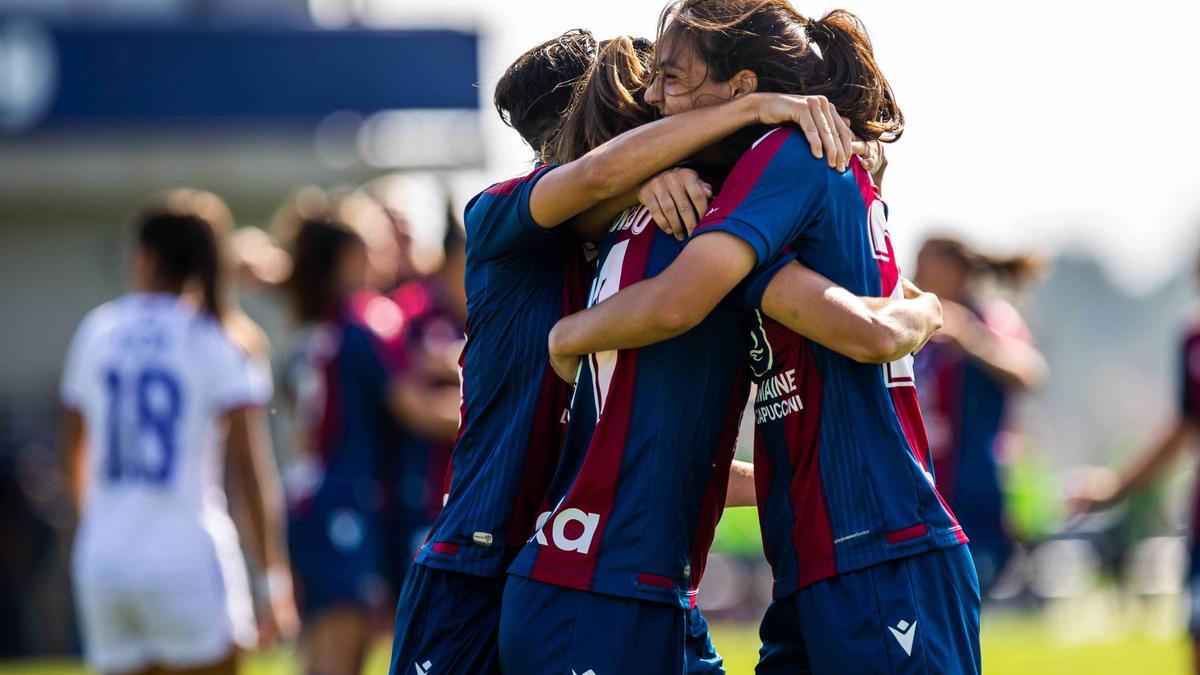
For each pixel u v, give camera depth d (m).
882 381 10.82
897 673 10.38
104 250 51.12
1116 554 65.88
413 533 22.36
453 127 50.91
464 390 12.10
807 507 10.79
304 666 21.78
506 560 11.58
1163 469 23.55
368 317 22.09
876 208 11.23
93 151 49.09
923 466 11.04
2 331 50.50
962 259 25.61
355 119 50.34
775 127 10.88
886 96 11.75
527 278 11.74
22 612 43.31
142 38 49.38
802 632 10.84
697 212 10.70
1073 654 34.12
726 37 10.91
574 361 11.11
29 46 48.84
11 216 50.38
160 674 19.47
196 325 19.94
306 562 21.55
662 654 10.78
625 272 11.07
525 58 12.48
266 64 49.91
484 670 11.62
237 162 49.72
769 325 10.91
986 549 24.55
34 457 49.38
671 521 10.83
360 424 21.86
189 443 19.61
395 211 25.25
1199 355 23.12
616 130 11.55
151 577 19.12
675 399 10.83
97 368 19.81
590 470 10.90
